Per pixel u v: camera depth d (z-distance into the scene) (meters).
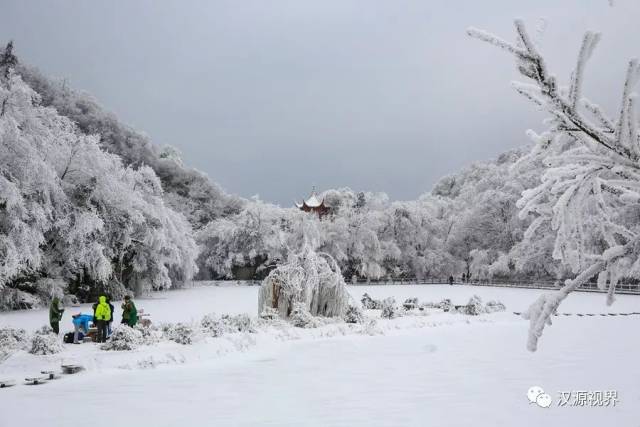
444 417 9.38
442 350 17.94
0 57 40.81
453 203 84.75
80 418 9.36
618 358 15.70
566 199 4.13
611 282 4.07
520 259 55.94
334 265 26.69
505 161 95.69
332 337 21.45
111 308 17.64
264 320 22.64
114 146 81.31
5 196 29.78
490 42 3.71
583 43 3.57
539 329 3.98
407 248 75.56
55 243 36.84
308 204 74.31
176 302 37.81
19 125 33.69
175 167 87.06
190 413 9.70
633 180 4.03
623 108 3.64
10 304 31.72
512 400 10.62
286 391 11.60
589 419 9.19
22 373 13.35
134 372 13.86
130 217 41.31
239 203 87.94
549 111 3.82
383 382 12.55
